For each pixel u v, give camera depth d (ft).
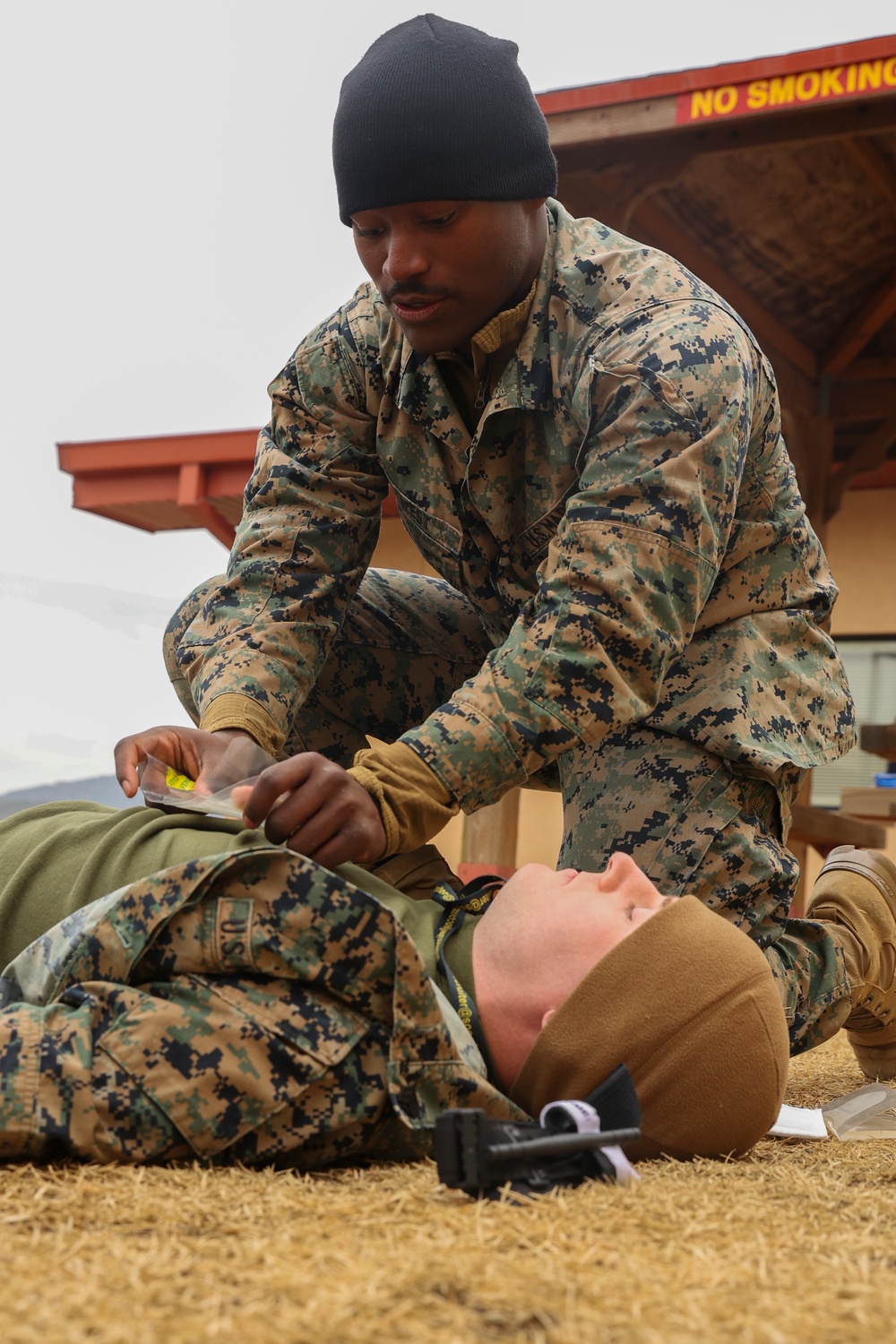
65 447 22.50
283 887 4.59
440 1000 4.86
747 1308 3.08
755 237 18.71
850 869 8.13
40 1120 4.12
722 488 6.10
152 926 4.53
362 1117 4.51
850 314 20.88
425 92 6.20
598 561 5.81
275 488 7.58
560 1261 3.38
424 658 8.75
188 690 8.30
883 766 24.45
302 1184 4.22
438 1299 3.03
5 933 5.30
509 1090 5.03
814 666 7.57
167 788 5.64
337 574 7.52
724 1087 4.90
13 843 5.60
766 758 6.88
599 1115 4.52
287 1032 4.42
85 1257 3.29
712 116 15.24
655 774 7.00
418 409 7.23
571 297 6.79
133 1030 4.33
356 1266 3.26
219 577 8.23
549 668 5.65
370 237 6.56
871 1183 4.89
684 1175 4.70
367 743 8.79
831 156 16.84
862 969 7.75
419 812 5.36
